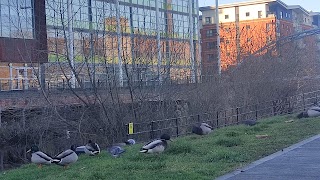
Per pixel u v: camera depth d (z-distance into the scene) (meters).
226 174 10.78
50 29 31.06
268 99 32.62
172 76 27.98
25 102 23.75
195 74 30.64
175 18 57.78
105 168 12.28
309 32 66.62
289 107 32.72
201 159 13.06
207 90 28.67
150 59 27.61
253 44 45.41
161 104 25.31
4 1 36.25
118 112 22.61
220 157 13.06
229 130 21.17
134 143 19.59
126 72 24.30
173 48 32.66
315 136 17.09
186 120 25.39
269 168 11.22
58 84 25.72
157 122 22.92
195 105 27.62
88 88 23.31
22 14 34.03
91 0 38.31
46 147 21.58
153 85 26.00
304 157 12.59
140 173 11.25
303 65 39.72
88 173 11.63
